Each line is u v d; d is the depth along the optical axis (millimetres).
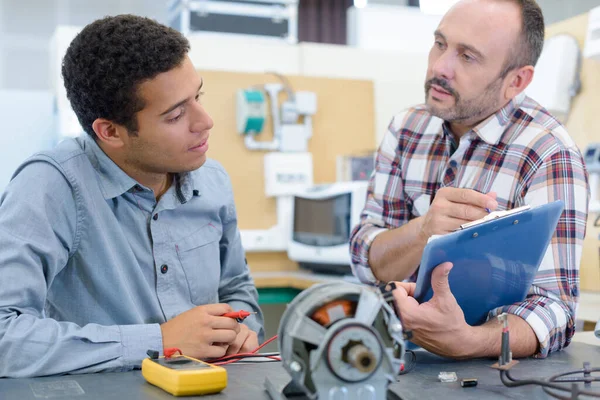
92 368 921
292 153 2844
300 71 3096
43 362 902
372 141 3078
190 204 1213
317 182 2951
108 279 1105
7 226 1005
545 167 1206
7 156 2498
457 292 996
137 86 1002
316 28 5754
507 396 782
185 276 1192
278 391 754
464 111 1252
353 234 1465
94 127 1070
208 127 1060
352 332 652
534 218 942
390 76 3205
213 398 773
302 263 2693
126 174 1127
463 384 834
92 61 1021
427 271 933
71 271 1111
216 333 982
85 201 1088
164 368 808
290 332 679
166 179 1193
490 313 1100
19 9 4969
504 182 1268
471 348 975
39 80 5051
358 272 1438
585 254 2051
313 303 681
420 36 3451
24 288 972
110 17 1051
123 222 1144
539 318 1043
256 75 2857
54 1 5023
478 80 1219
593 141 2141
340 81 3021
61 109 2521
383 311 697
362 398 664
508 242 951
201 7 3186
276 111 2846
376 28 3369
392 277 1343
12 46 4973
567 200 1171
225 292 1340
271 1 3309
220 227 1283
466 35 1203
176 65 1013
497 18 1198
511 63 1222
